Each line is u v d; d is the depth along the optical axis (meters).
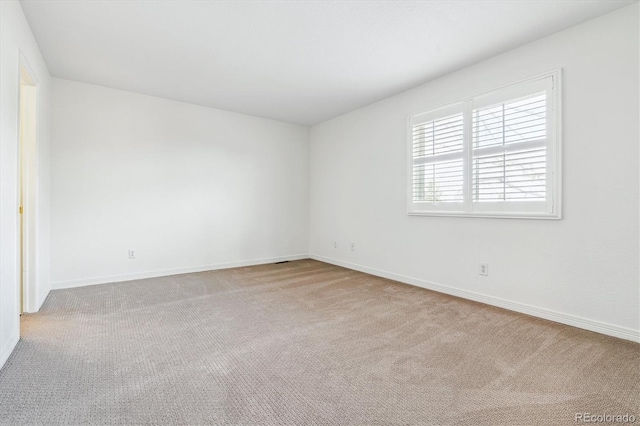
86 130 3.76
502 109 3.00
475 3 2.26
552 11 2.35
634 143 2.27
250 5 2.30
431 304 3.16
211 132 4.72
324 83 3.76
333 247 5.30
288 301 3.25
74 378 1.77
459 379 1.79
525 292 2.88
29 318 2.69
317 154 5.68
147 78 3.62
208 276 4.34
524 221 2.88
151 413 1.48
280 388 1.70
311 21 2.50
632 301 2.29
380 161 4.39
